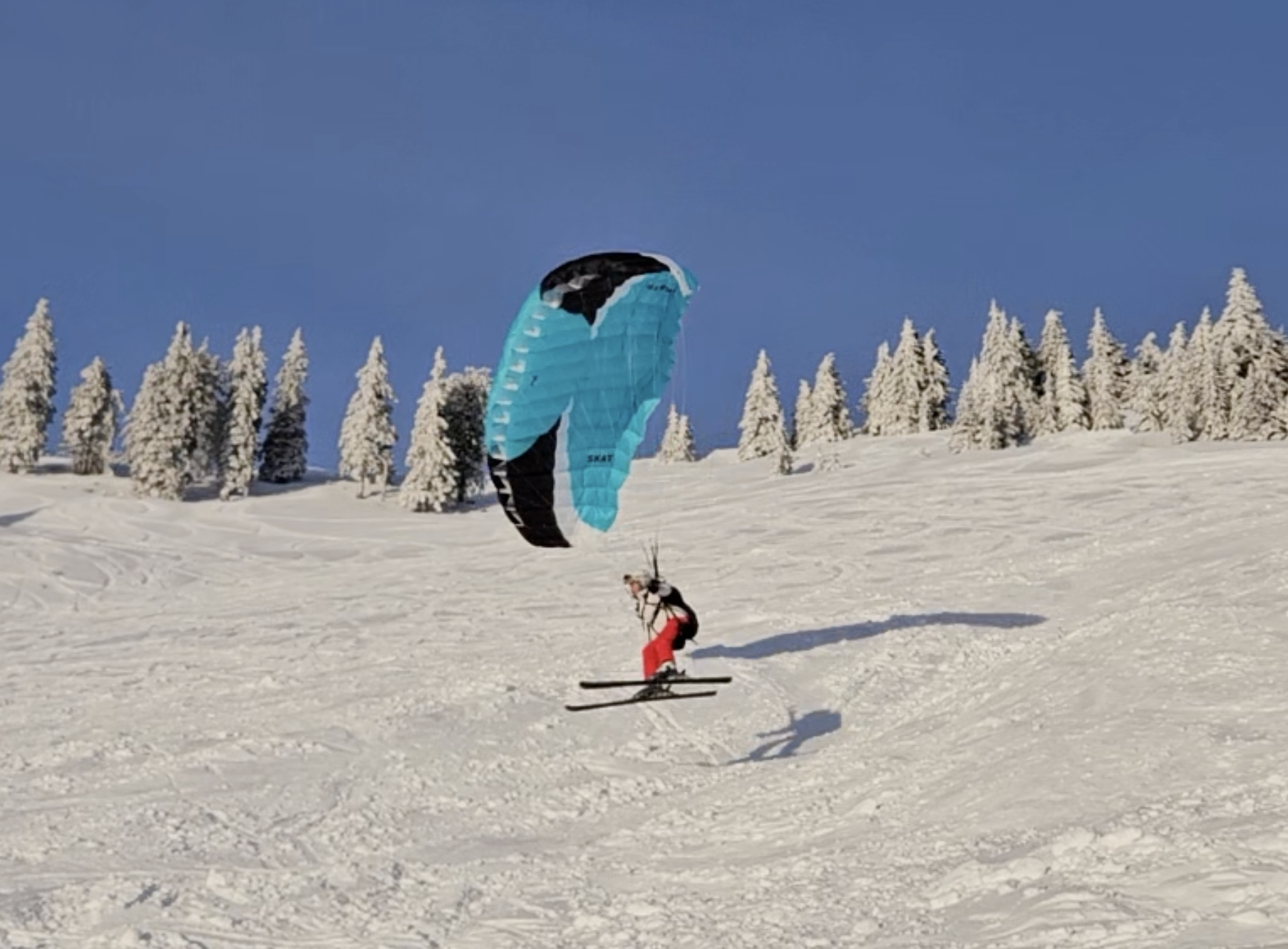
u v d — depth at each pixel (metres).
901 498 43.75
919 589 25.00
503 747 14.91
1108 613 18.31
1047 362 89.12
